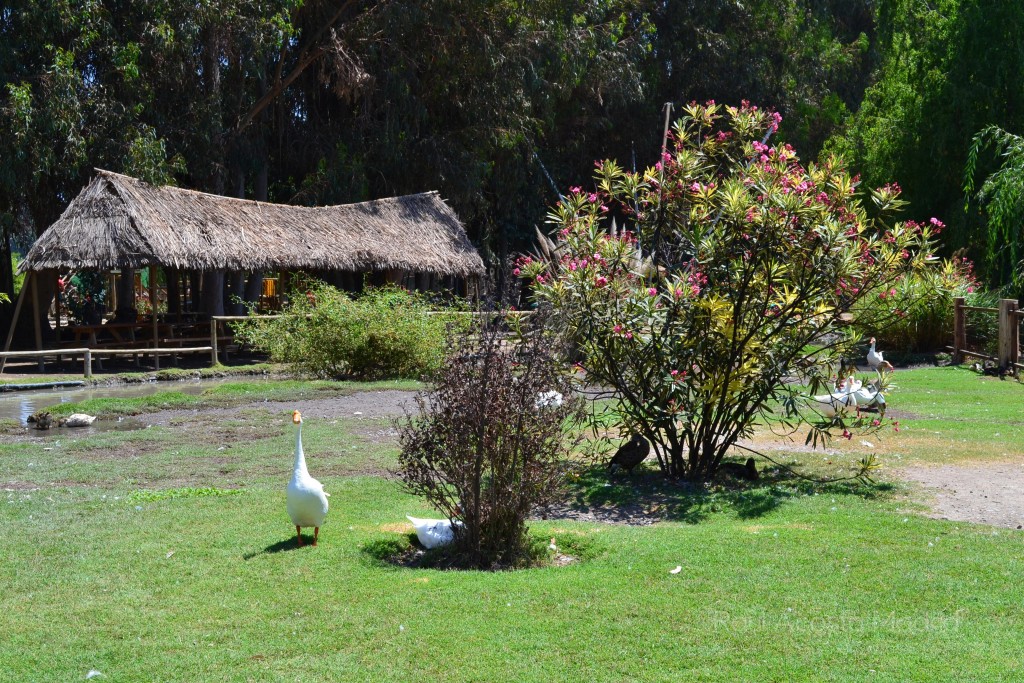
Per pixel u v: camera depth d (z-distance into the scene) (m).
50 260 20.94
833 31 48.94
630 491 8.75
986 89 23.00
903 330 20.77
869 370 18.69
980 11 22.98
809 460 10.01
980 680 4.50
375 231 26.36
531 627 5.25
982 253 23.25
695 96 39.47
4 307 27.25
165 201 22.84
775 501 8.23
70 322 29.31
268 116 30.50
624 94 34.22
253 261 22.89
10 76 22.48
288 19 27.14
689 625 5.24
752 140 10.14
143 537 7.30
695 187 9.05
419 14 28.34
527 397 6.77
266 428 12.87
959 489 8.54
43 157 22.52
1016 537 6.88
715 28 39.38
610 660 4.83
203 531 7.44
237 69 28.31
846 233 9.05
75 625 5.43
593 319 8.94
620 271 9.38
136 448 11.50
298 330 19.67
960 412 12.90
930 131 24.22
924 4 26.95
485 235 35.25
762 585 5.86
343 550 6.76
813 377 9.33
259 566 6.45
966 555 6.41
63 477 9.84
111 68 24.52
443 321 19.20
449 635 5.16
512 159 33.75
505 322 7.25
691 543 6.83
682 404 8.98
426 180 31.69
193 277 34.56
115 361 22.88
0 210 24.94
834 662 4.73
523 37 30.53
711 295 8.89
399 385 17.47
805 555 6.46
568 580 6.04
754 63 39.09
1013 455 9.97
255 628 5.33
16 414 15.14
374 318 18.81
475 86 30.95
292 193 31.58
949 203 24.33
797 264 9.05
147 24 24.62
